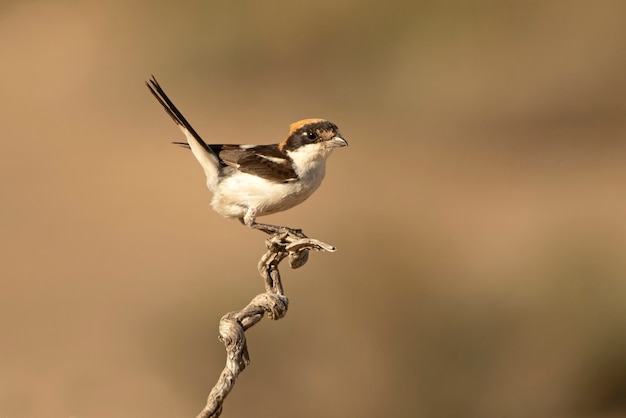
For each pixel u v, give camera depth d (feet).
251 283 38.42
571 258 37.86
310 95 69.41
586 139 63.62
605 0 68.59
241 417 33.45
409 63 69.51
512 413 34.45
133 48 75.05
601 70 68.90
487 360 34.37
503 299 36.04
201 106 67.97
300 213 47.29
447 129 65.05
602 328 35.60
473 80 69.00
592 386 35.22
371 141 61.72
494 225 47.34
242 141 60.44
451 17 68.90
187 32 72.84
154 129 64.28
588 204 50.83
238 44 72.54
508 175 56.65
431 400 33.91
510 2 68.80
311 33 71.41
